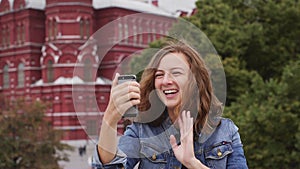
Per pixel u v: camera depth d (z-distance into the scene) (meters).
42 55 57.59
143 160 2.81
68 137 47.62
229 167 2.83
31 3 58.94
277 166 14.30
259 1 18.28
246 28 17.44
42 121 30.52
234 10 18.55
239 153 2.84
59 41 54.78
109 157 2.64
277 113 13.84
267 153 13.95
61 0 55.28
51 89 54.81
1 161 27.39
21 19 59.75
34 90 57.03
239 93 16.50
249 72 17.23
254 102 14.90
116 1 55.88
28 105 30.36
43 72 56.25
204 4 19.59
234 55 17.33
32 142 28.53
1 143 27.64
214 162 2.81
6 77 61.31
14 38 60.69
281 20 17.66
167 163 2.79
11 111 29.12
